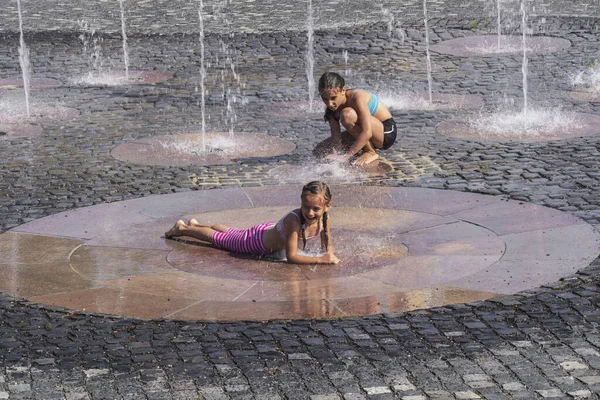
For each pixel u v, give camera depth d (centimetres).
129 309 856
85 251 1009
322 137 1498
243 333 799
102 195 1218
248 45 2275
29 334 807
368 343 773
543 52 2098
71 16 2761
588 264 929
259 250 977
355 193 1190
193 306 860
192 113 1683
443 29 2389
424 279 905
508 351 753
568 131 1470
